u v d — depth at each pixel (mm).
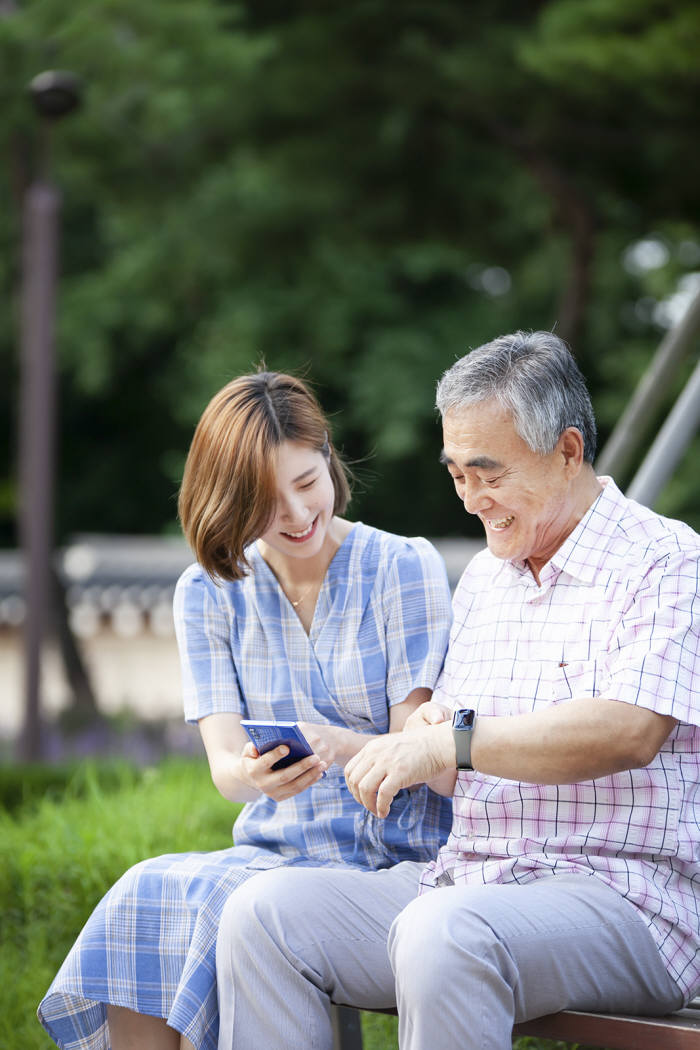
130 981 2602
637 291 17453
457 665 2768
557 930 2322
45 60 10617
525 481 2527
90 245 21891
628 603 2479
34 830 4383
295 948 2455
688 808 2473
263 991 2447
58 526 24422
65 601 15352
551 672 2559
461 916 2264
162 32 10414
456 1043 2211
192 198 12484
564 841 2473
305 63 10195
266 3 10703
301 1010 2443
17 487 23922
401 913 2338
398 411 19047
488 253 12305
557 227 11898
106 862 3838
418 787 2842
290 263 13031
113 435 24609
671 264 13156
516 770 2373
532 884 2441
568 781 2365
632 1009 2426
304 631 2910
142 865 2705
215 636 2971
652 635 2406
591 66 8258
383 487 21500
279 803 2912
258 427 2721
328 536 2951
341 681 2871
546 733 2352
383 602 2879
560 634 2566
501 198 11703
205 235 12656
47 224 10828
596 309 17578
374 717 2871
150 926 2619
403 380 19078
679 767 2459
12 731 14578
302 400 2803
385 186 11266
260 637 2928
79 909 3768
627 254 16484
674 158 9859
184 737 11516
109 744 11414
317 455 2785
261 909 2459
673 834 2426
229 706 2934
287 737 2572
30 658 10836
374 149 10859
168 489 24344
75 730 12555
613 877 2412
